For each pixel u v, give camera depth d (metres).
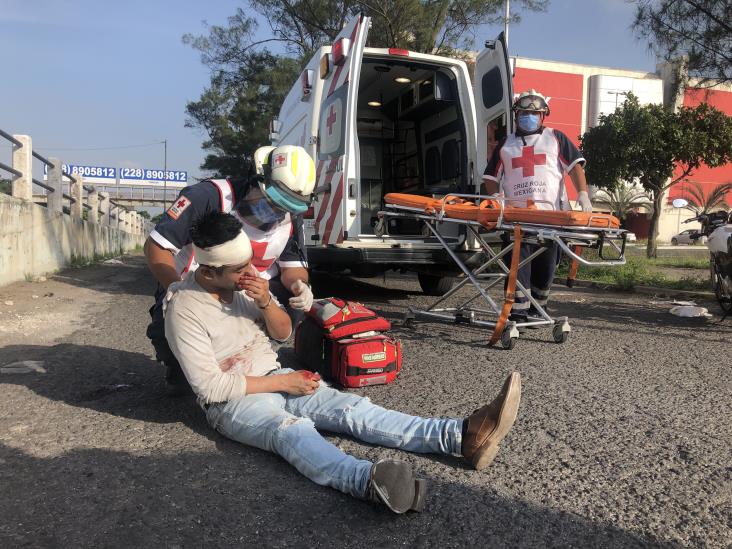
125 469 2.26
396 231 7.27
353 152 5.53
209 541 1.79
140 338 4.70
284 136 8.21
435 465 2.31
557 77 32.41
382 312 5.99
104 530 1.84
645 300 7.18
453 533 1.86
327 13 17.97
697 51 10.40
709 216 5.64
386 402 3.12
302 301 2.63
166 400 3.08
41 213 8.95
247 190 2.70
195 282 2.41
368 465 1.99
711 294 7.16
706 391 3.35
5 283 7.52
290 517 1.93
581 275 9.41
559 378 3.58
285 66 20.03
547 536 1.85
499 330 4.29
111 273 10.30
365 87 7.55
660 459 2.42
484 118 6.10
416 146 7.86
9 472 2.23
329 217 5.85
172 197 53.56
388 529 1.87
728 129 16.83
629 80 32.69
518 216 4.15
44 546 1.75
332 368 3.32
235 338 2.48
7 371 3.56
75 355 4.03
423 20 15.67
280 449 2.22
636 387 3.41
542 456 2.44
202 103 24.44
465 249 5.86
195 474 2.22
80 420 2.78
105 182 67.44
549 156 4.73
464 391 3.31
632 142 17.12
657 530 1.90
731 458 2.44
